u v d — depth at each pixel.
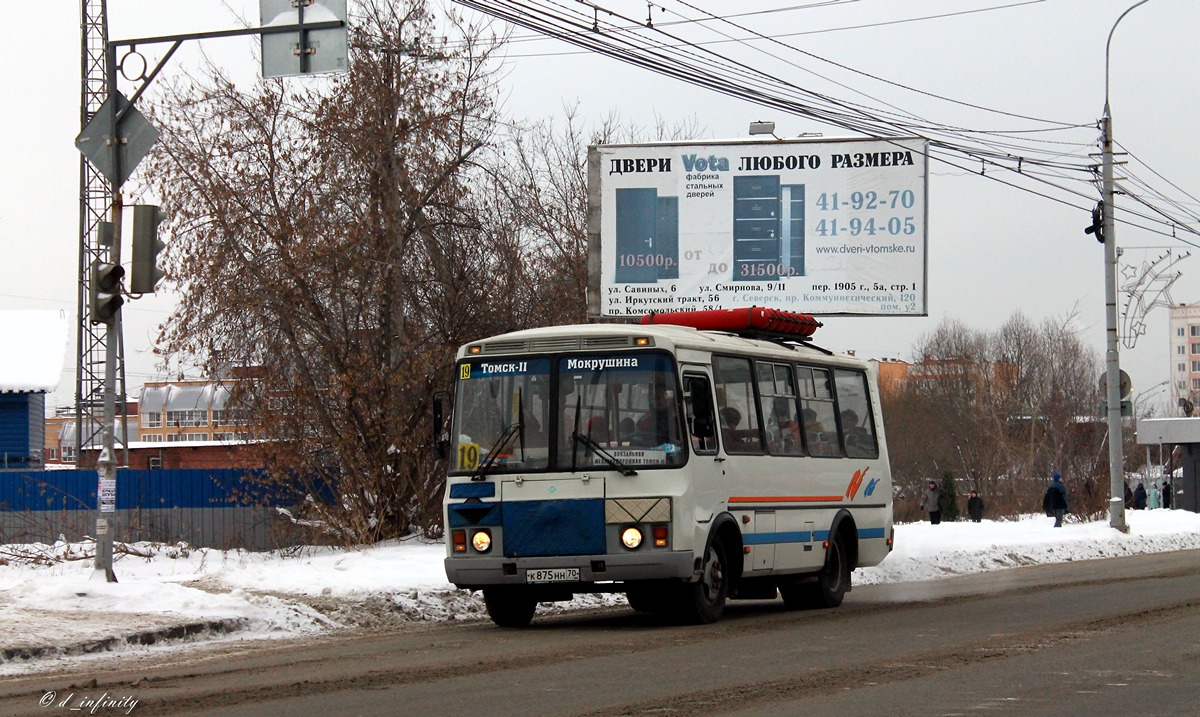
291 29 15.22
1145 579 20.14
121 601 14.06
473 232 27.44
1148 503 64.31
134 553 25.11
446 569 14.02
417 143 26.34
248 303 25.03
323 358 26.16
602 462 13.63
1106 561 26.62
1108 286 33.72
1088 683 9.24
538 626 14.39
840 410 17.92
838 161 27.11
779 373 16.33
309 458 26.09
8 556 24.38
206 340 25.58
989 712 8.08
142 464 45.19
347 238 25.25
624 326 14.33
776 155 27.27
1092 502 40.44
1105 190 33.19
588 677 9.77
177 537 29.89
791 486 16.06
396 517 26.30
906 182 26.89
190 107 25.88
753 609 17.00
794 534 16.05
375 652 11.68
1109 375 33.84
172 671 10.43
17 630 12.13
